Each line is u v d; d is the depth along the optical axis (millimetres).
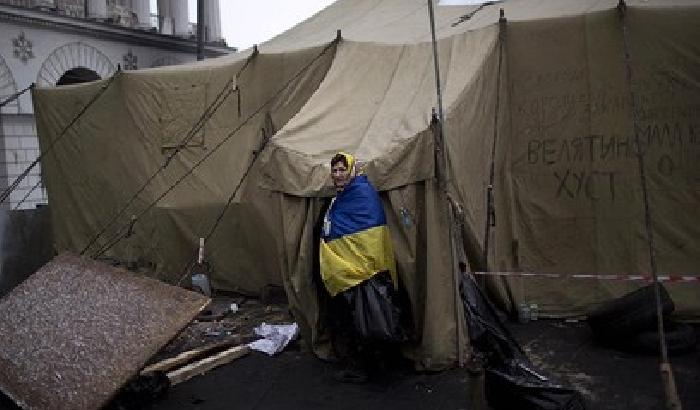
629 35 5512
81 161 8414
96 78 18234
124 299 4602
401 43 6273
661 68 5480
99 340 4355
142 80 7703
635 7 5469
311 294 5078
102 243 8281
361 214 4543
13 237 8422
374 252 4496
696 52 5375
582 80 5719
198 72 7453
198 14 16844
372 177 4668
